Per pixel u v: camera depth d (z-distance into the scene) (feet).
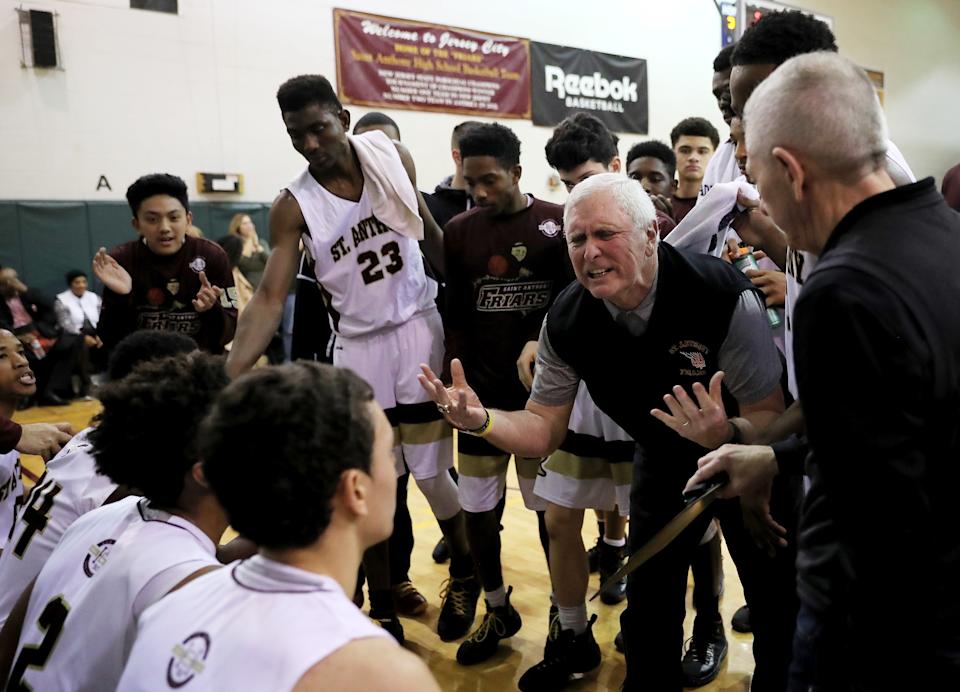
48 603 3.68
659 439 5.71
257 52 25.53
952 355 2.81
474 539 8.06
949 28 44.62
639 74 33.86
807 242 3.39
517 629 8.38
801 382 2.99
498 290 7.89
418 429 8.46
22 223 22.71
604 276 4.98
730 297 5.11
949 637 2.93
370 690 2.35
